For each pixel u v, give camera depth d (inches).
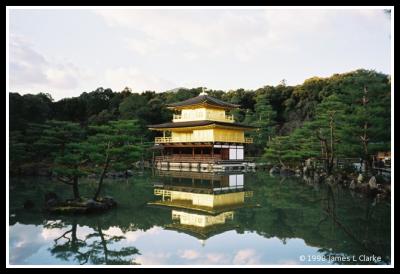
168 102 3629.4
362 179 1213.7
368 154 1240.2
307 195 1171.9
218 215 872.9
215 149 2469.2
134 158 954.1
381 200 1040.2
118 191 1254.3
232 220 819.4
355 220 804.6
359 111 1208.2
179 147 2662.4
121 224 779.4
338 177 1451.8
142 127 2938.0
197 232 712.4
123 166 944.3
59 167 900.0
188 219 829.8
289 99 3693.4
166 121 3260.3
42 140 934.4
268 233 707.4
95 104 3304.6
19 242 647.1
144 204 1004.6
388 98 1191.6
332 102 1555.1
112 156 954.1
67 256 577.9
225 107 2568.9
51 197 946.7
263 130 2974.9
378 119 1147.9
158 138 2650.1
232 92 4192.9
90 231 723.4
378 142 1245.7
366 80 1255.5
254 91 4153.5
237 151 2532.0
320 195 1162.6
